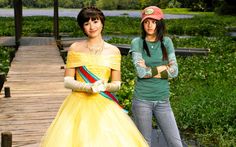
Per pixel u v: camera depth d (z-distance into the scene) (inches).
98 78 151.9
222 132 292.5
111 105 152.1
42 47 730.8
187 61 609.0
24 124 266.5
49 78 434.0
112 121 147.8
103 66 152.3
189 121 313.1
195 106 339.9
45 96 345.7
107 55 153.8
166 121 182.1
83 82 150.3
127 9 3767.2
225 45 829.2
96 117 147.3
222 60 624.1
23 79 425.7
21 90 369.4
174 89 427.8
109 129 145.3
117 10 3639.3
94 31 152.3
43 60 570.6
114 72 155.3
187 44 862.5
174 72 179.0
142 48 181.5
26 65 522.6
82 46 154.9
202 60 621.0
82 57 152.6
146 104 180.7
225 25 1494.8
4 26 1312.7
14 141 235.0
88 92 150.4
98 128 144.6
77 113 149.0
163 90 180.7
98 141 141.9
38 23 1477.6
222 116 318.3
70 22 1508.4
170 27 1296.8
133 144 145.6
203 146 275.9
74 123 147.2
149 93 179.9
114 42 854.5
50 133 148.6
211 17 1943.9
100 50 154.0
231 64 579.5
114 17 1854.1
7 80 419.2
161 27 180.1
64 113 151.1
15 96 343.9
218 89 410.0
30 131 253.1
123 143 143.8
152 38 182.1
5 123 267.6
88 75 151.9
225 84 442.3
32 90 370.3
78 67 153.4
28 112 294.2
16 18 776.3
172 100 381.7
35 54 634.2
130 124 151.7
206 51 657.0
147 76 178.1
